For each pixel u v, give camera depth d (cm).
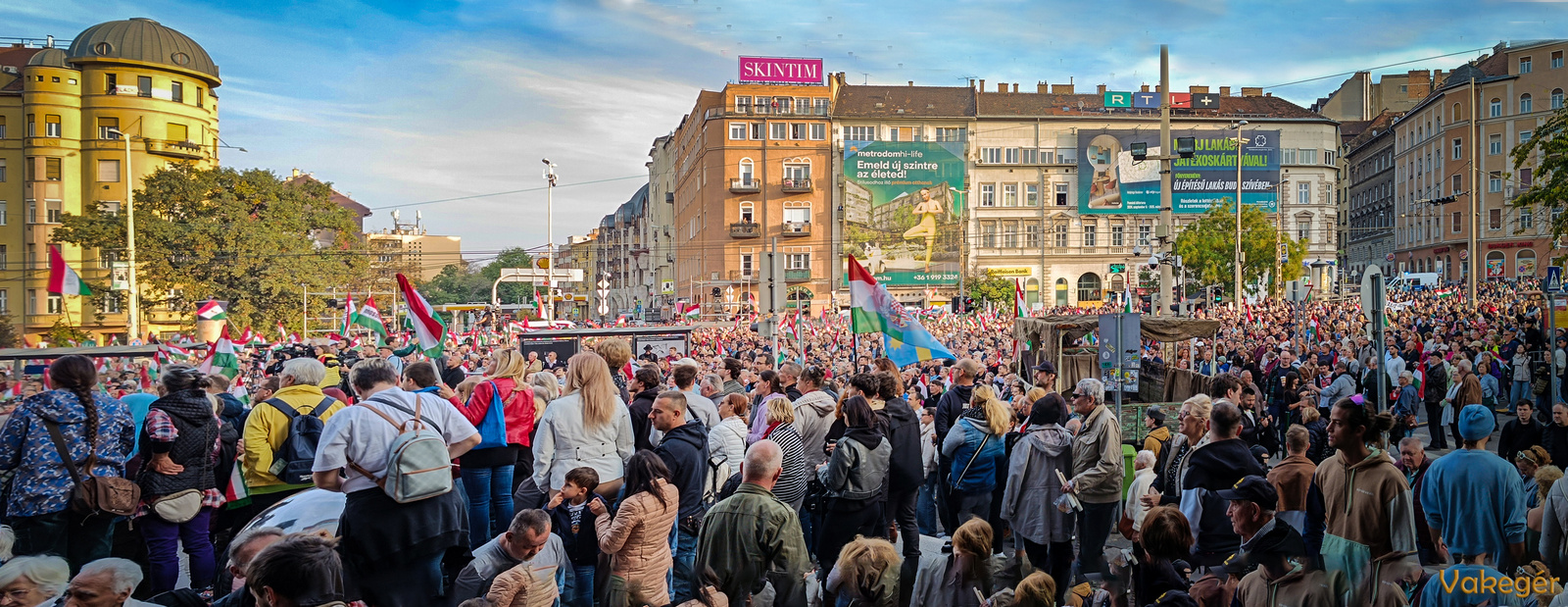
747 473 565
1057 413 720
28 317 5791
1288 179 8338
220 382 758
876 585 530
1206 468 592
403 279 1058
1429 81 10050
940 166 7856
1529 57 5978
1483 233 6338
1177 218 8144
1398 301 4284
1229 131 8062
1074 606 577
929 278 7819
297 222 5394
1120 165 8106
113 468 603
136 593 617
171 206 5159
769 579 544
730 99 7906
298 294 5203
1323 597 487
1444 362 1476
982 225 8244
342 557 520
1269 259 5975
